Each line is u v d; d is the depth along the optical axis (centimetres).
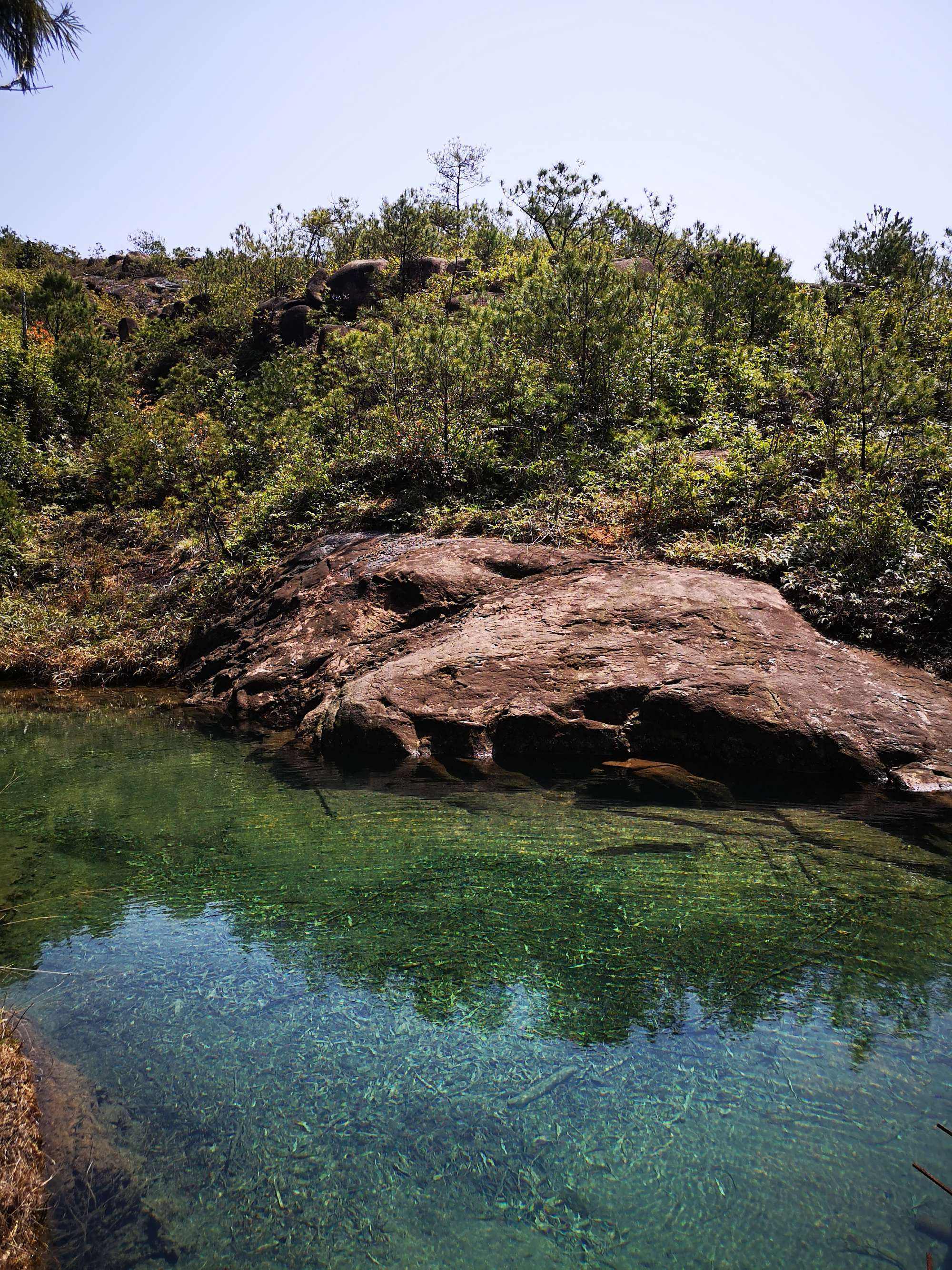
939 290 1504
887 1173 238
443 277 2081
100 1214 230
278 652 940
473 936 383
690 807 559
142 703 1002
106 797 616
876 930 379
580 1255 213
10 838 529
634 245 2127
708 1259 210
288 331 2231
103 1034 315
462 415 1231
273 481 1415
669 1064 288
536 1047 299
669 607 761
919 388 999
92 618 1272
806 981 337
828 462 989
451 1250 215
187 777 670
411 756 692
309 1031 313
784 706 634
